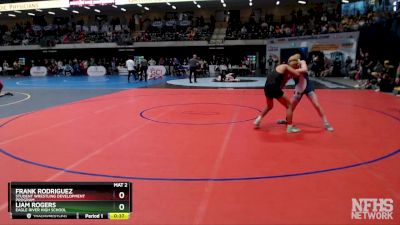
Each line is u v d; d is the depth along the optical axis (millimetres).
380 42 20750
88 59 37469
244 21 38250
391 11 20609
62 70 35125
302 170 4922
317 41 25891
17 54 38906
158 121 8867
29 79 29172
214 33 36250
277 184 4398
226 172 4883
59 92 17266
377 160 5363
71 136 7262
